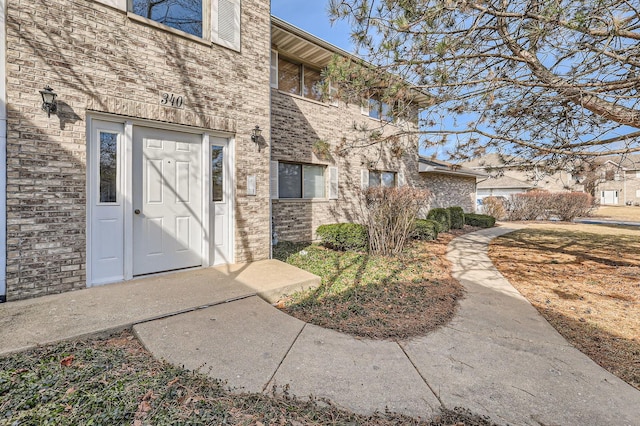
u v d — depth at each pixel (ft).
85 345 9.53
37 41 12.64
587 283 18.43
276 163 28.55
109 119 14.75
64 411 6.46
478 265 22.81
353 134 34.96
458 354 9.98
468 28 13.70
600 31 11.71
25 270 12.59
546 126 18.07
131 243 15.49
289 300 14.65
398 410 7.30
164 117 16.03
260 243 20.43
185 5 17.04
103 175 14.70
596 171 18.70
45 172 12.89
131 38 14.98
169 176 17.06
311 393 7.79
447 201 51.31
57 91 13.07
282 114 29.01
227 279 15.87
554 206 61.98
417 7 13.07
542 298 15.74
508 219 64.95
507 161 19.89
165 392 7.27
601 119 16.03
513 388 8.28
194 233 18.02
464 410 7.36
